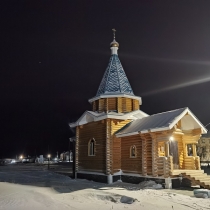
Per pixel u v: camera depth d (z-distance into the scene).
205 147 45.78
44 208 9.58
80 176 21.75
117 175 18.84
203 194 11.96
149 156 16.70
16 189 14.25
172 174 15.18
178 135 18.33
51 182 18.88
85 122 22.02
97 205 10.23
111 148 19.09
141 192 13.09
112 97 21.94
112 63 24.02
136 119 20.27
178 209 9.68
